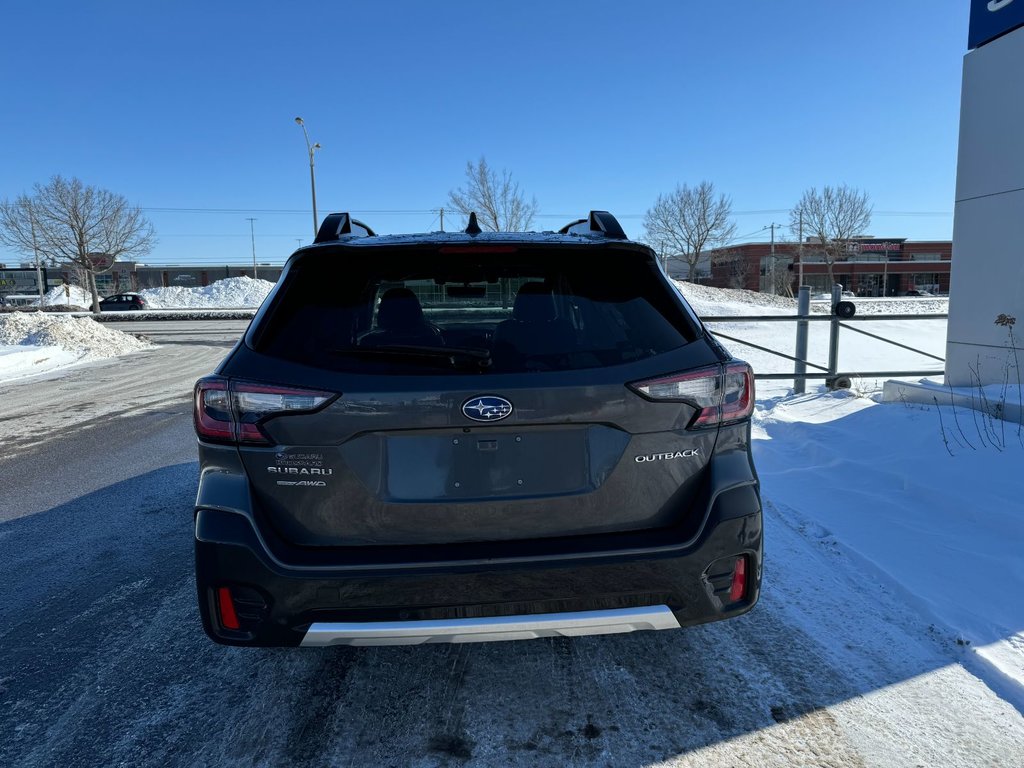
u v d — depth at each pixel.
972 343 6.06
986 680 2.54
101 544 4.16
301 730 2.35
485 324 2.71
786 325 19.22
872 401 6.97
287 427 2.04
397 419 2.03
